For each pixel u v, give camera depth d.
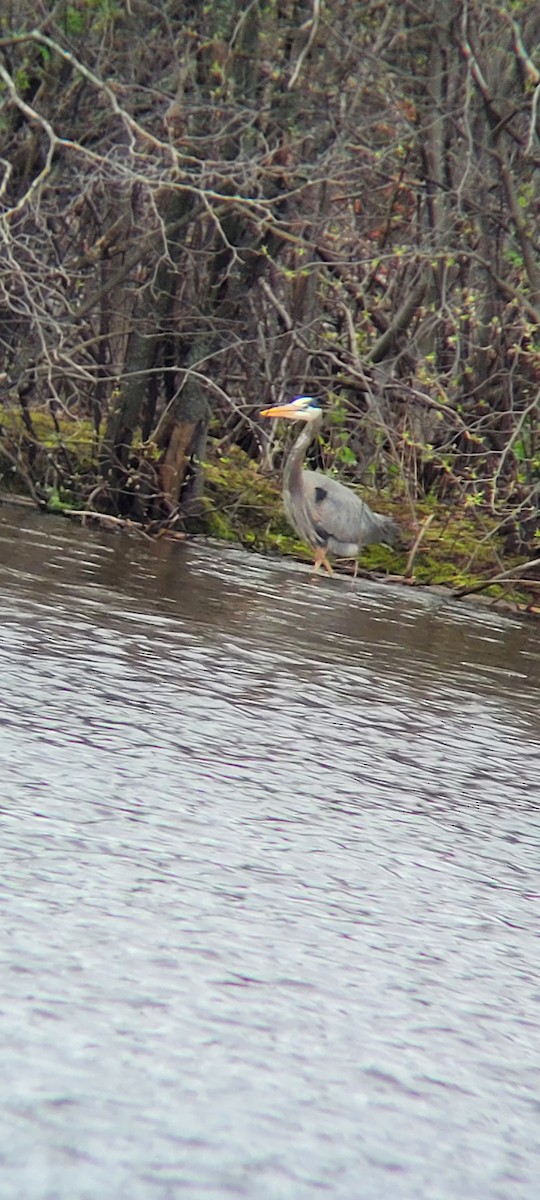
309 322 19.47
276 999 5.28
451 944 6.08
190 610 12.71
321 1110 4.61
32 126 18.58
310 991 5.39
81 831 6.56
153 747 8.12
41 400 19.98
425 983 5.66
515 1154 4.57
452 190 18.36
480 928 6.32
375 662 11.93
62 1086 4.46
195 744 8.35
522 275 18.66
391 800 7.96
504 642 14.37
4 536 15.25
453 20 18.44
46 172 15.90
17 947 5.29
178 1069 4.68
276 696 9.95
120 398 18.14
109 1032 4.82
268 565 17.22
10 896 5.71
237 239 18.50
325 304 19.75
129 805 7.04
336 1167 4.32
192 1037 4.89
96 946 5.42
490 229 19.23
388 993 5.51
